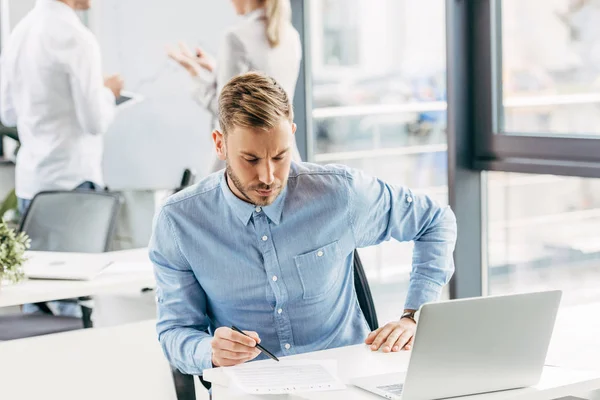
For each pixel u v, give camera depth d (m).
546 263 4.16
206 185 2.46
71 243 4.31
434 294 2.59
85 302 4.01
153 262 2.49
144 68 5.36
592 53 3.81
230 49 5.17
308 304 2.49
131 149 5.43
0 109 5.32
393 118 5.05
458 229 4.37
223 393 2.17
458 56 4.29
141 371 3.95
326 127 5.45
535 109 4.09
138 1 5.31
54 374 3.81
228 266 2.44
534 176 4.15
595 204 3.89
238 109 2.16
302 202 2.45
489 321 2.03
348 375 2.21
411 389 2.01
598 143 3.78
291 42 5.22
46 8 5.09
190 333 2.41
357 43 5.21
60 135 5.19
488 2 4.18
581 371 2.29
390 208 2.58
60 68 5.11
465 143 4.35
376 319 2.68
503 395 2.08
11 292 3.39
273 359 2.31
